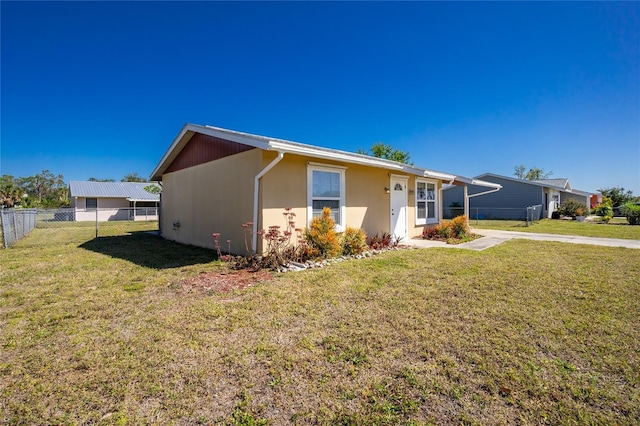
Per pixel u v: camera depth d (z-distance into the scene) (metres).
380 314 3.55
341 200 8.34
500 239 10.83
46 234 14.12
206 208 8.84
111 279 5.32
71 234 14.09
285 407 1.98
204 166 8.95
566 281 4.97
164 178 12.10
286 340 2.92
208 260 7.00
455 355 2.62
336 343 2.84
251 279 5.18
